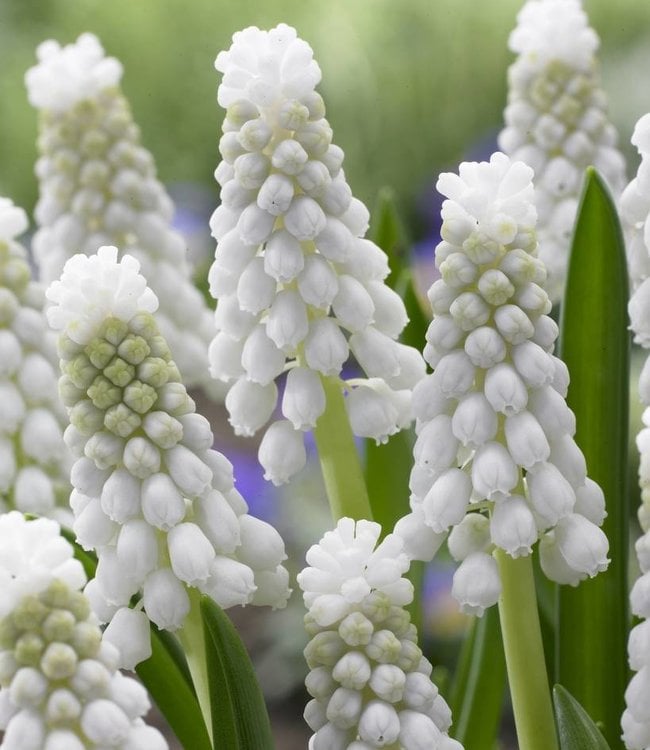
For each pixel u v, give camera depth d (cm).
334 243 31
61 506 37
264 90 31
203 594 30
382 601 30
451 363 30
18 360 36
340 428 32
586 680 34
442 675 37
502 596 31
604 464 34
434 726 30
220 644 30
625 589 34
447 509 30
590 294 34
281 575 31
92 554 34
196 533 30
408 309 38
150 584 30
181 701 33
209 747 33
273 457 32
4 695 29
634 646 31
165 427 30
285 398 32
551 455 31
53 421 36
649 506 32
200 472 30
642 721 31
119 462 30
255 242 31
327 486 32
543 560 32
